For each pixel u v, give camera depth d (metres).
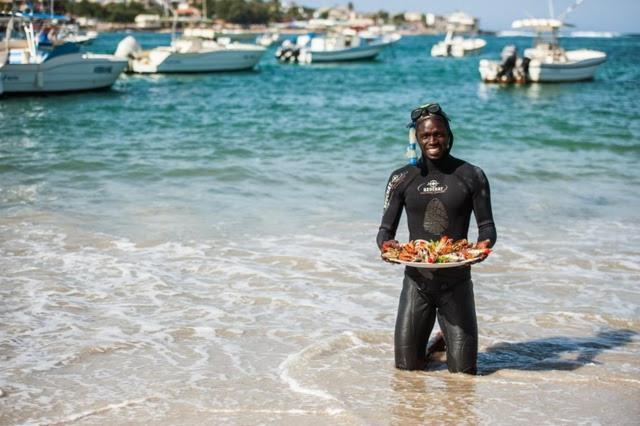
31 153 14.88
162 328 6.04
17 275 7.32
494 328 6.11
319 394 4.81
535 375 5.13
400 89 36.19
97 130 19.31
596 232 9.12
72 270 7.50
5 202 10.45
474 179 4.95
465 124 20.58
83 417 4.54
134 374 5.18
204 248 8.28
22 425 4.44
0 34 33.00
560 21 42.22
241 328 6.06
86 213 9.83
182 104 27.77
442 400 4.73
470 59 73.00
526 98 31.02
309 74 48.59
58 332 5.93
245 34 115.69
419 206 5.02
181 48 46.72
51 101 28.64
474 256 4.72
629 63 62.16
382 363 5.34
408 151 5.07
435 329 6.15
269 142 16.81
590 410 4.61
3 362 5.36
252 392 4.87
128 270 7.52
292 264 7.75
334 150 15.60
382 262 7.84
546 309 6.57
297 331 6.01
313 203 10.48
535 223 9.54
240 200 10.66
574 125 20.28
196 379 5.09
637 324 6.23
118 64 32.38
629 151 15.69
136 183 11.86
